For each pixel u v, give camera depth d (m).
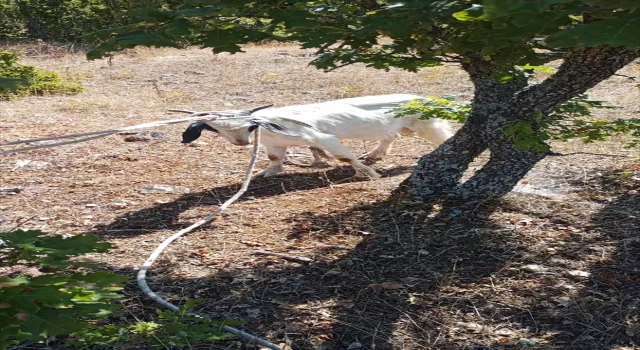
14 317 2.80
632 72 14.87
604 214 6.37
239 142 7.16
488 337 4.46
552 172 7.70
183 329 4.28
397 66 5.25
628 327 4.51
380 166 8.62
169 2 4.34
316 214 6.72
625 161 8.07
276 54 20.59
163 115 12.41
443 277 5.27
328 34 4.05
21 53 20.11
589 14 3.05
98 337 4.17
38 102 13.70
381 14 3.95
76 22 23.20
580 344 4.34
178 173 8.49
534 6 2.42
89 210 7.14
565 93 6.25
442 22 3.91
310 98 13.91
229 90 15.06
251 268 5.54
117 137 10.31
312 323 4.65
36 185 8.05
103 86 15.86
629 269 5.30
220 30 4.16
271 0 4.08
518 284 5.13
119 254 5.90
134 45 3.82
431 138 8.51
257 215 6.79
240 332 4.42
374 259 5.65
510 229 6.06
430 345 4.39
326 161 8.72
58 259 3.11
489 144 6.72
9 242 3.18
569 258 5.52
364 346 4.39
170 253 5.88
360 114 8.09
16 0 23.39
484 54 4.22
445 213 6.46
